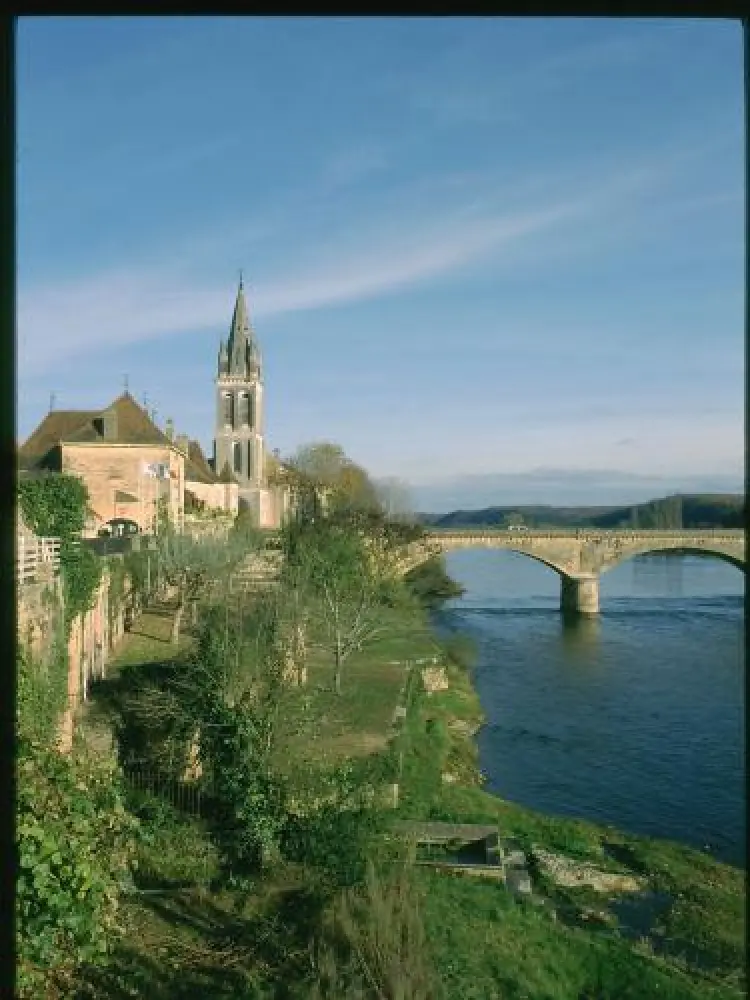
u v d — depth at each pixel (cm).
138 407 6456
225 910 1803
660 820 3103
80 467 6175
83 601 2914
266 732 2280
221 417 11869
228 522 8369
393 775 2909
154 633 4316
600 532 8938
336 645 4075
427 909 1811
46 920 990
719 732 4303
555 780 3566
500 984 1627
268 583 4669
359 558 5109
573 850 2722
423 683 4653
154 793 2464
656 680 5591
